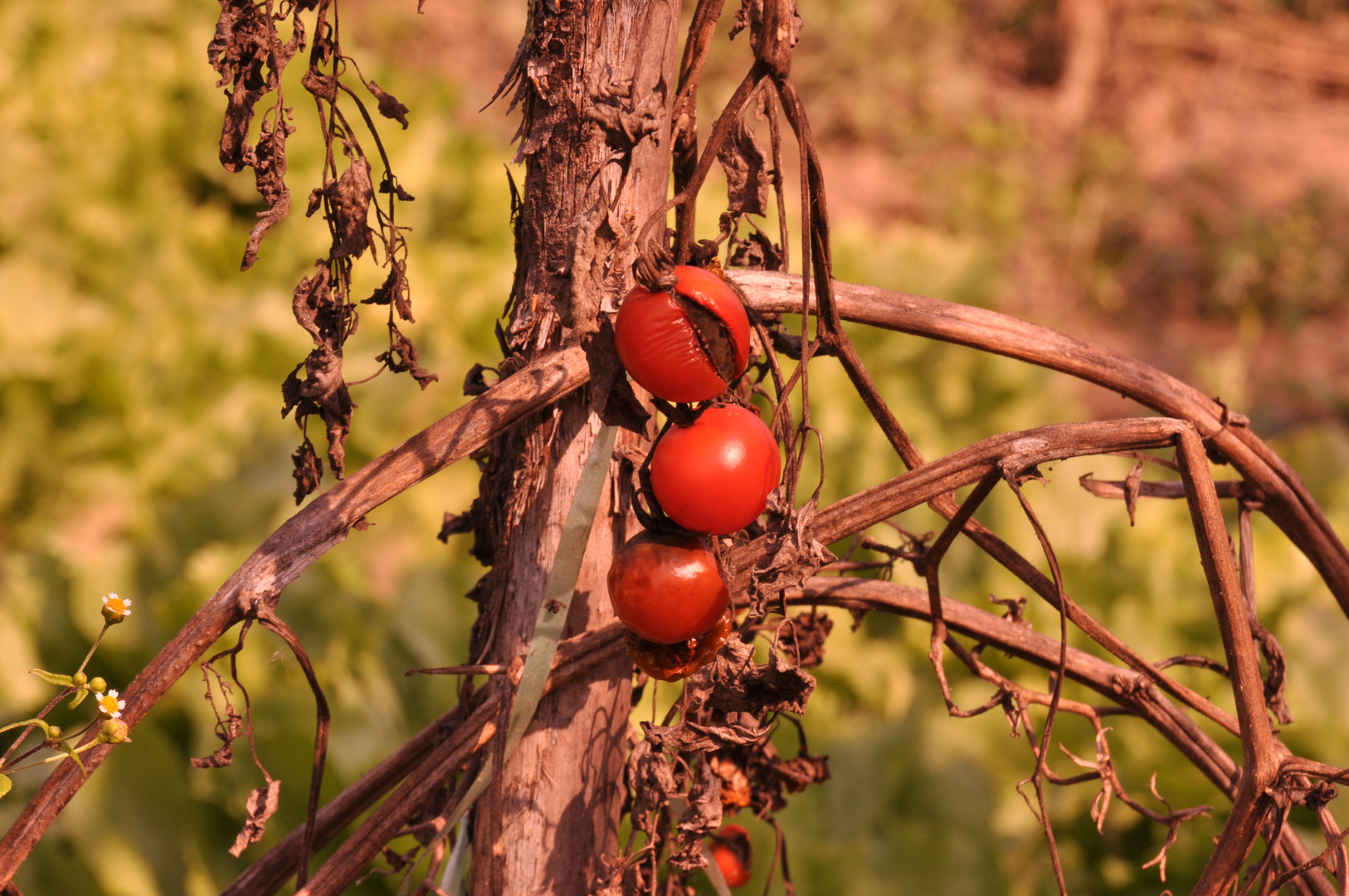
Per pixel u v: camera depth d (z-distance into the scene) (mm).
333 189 787
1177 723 895
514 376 807
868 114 5992
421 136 3734
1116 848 1701
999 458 823
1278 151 5953
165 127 3803
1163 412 870
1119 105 6254
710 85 5703
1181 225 5387
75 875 1440
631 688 862
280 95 781
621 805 858
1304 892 870
